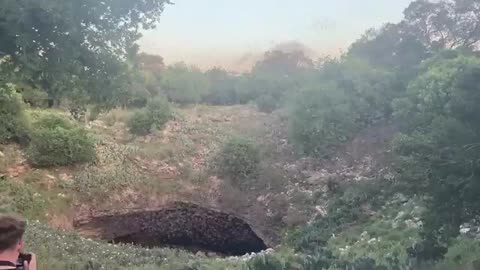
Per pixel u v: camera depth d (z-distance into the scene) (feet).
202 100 160.25
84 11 35.12
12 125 95.09
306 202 90.79
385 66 123.75
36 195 85.25
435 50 119.96
